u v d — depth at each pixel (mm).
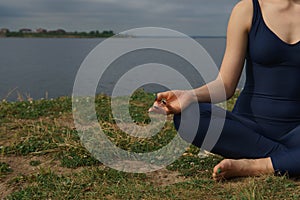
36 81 11000
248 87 3061
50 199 2697
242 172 2889
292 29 2867
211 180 2924
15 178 3055
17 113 4996
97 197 2699
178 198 2643
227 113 2969
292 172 2850
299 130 2885
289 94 2926
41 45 35969
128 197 2676
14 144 3781
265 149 2992
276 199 2564
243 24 2961
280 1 2955
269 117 2975
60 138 3932
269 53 2867
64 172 3213
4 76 12055
